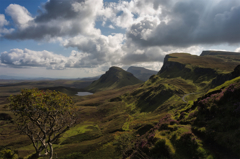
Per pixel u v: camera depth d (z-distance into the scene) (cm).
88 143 11894
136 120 16162
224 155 1391
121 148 6788
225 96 1988
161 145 2056
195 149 1627
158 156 1958
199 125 2042
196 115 2383
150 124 12300
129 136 8038
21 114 1831
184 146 1803
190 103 3291
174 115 3139
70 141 12888
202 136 1792
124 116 18838
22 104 1838
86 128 16175
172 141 2016
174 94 19650
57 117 2142
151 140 2431
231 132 1521
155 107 18975
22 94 1862
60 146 11912
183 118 2683
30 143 13500
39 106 1819
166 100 19175
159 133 2430
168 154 1845
